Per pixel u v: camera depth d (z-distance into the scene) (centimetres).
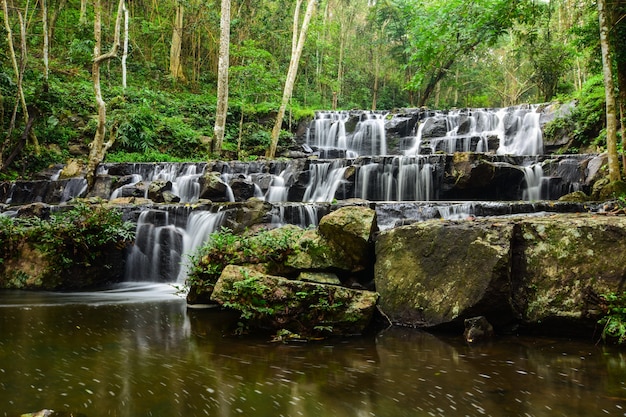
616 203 763
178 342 455
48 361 386
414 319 521
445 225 536
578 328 467
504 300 476
